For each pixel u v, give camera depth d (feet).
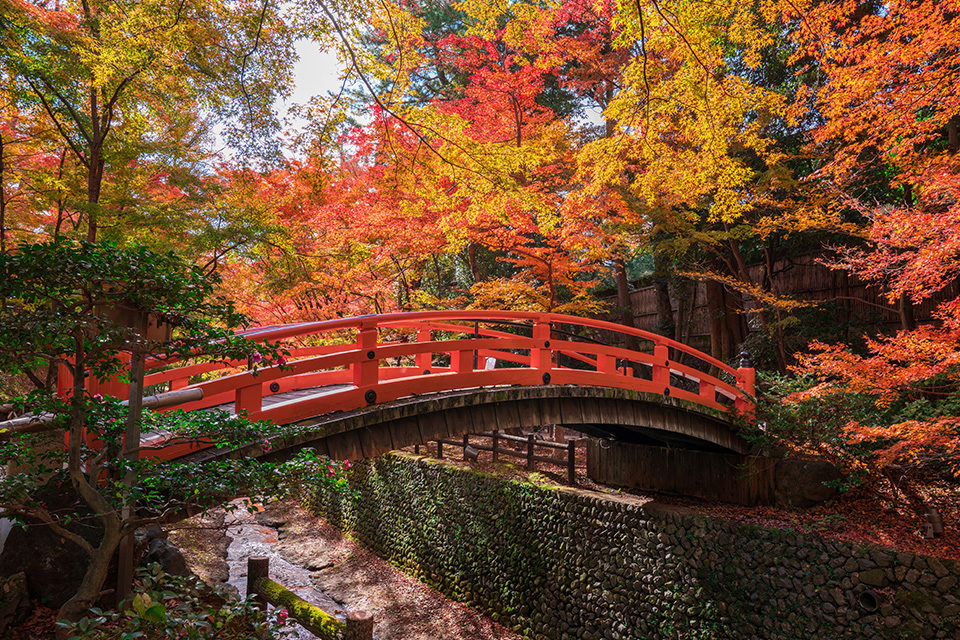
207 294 10.92
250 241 26.73
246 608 10.18
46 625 11.19
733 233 38.91
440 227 30.19
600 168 27.68
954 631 19.66
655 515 26.96
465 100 40.34
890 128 21.16
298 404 16.24
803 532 24.03
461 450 41.65
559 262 36.88
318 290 34.99
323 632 16.03
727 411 30.14
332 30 18.08
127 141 24.66
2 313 8.98
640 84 22.77
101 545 9.70
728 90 21.99
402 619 31.68
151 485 10.20
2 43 20.27
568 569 29.35
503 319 21.94
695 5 19.63
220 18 18.83
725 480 30.55
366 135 32.99
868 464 28.53
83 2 23.34
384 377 29.07
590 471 35.65
